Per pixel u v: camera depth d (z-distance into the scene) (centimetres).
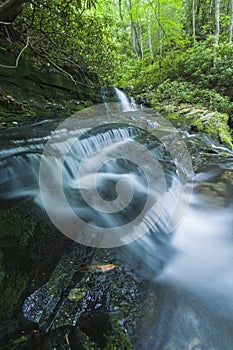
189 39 1545
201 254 217
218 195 343
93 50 661
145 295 149
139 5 1658
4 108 343
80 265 155
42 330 109
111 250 178
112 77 939
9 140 257
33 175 217
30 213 173
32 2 399
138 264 176
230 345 129
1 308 110
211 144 592
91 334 112
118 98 766
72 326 114
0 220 152
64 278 142
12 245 141
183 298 158
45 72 491
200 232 255
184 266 196
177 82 1238
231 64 972
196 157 493
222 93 970
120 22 817
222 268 199
